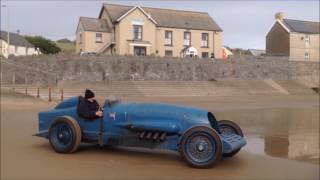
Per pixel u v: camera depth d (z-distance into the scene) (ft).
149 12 199.82
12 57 149.89
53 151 33.17
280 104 108.27
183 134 29.12
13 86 122.31
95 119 32.48
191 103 107.76
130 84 151.84
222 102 114.11
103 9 200.03
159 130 30.50
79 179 25.40
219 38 205.98
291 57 226.58
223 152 29.35
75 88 134.82
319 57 232.32
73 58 155.12
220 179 26.03
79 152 32.94
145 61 166.91
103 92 137.90
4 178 25.44
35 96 108.06
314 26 235.81
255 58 191.52
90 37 189.47
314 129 53.67
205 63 178.81
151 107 31.50
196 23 203.92
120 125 31.58
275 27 235.40
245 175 27.07
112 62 161.07
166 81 162.40
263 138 45.06
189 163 28.76
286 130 52.39
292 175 27.37
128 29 189.06
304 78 200.54
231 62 184.96
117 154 32.45
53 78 145.28
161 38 195.21
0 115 64.34
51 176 26.00
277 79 193.98
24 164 28.99
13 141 37.93
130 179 25.62
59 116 33.47
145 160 30.68
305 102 119.34
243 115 73.87
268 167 29.50
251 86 173.47
